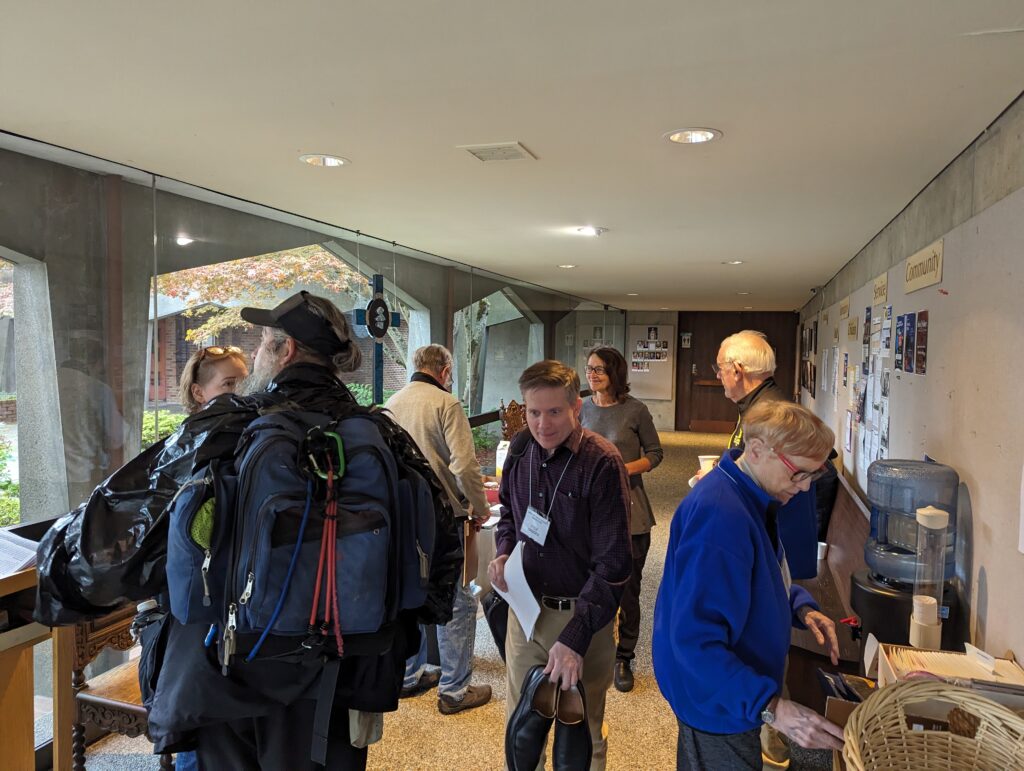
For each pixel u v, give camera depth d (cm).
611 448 173
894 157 235
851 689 184
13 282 227
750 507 137
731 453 150
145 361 271
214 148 227
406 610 136
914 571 225
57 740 191
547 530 173
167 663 116
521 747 156
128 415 265
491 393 620
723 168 252
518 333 688
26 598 182
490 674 292
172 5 128
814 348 836
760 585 134
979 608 204
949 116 191
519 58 153
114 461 260
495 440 613
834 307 616
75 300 246
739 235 402
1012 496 180
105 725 190
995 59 152
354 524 113
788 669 238
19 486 229
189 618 107
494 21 134
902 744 120
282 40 144
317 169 254
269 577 107
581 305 934
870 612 226
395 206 323
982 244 205
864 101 180
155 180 268
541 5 127
